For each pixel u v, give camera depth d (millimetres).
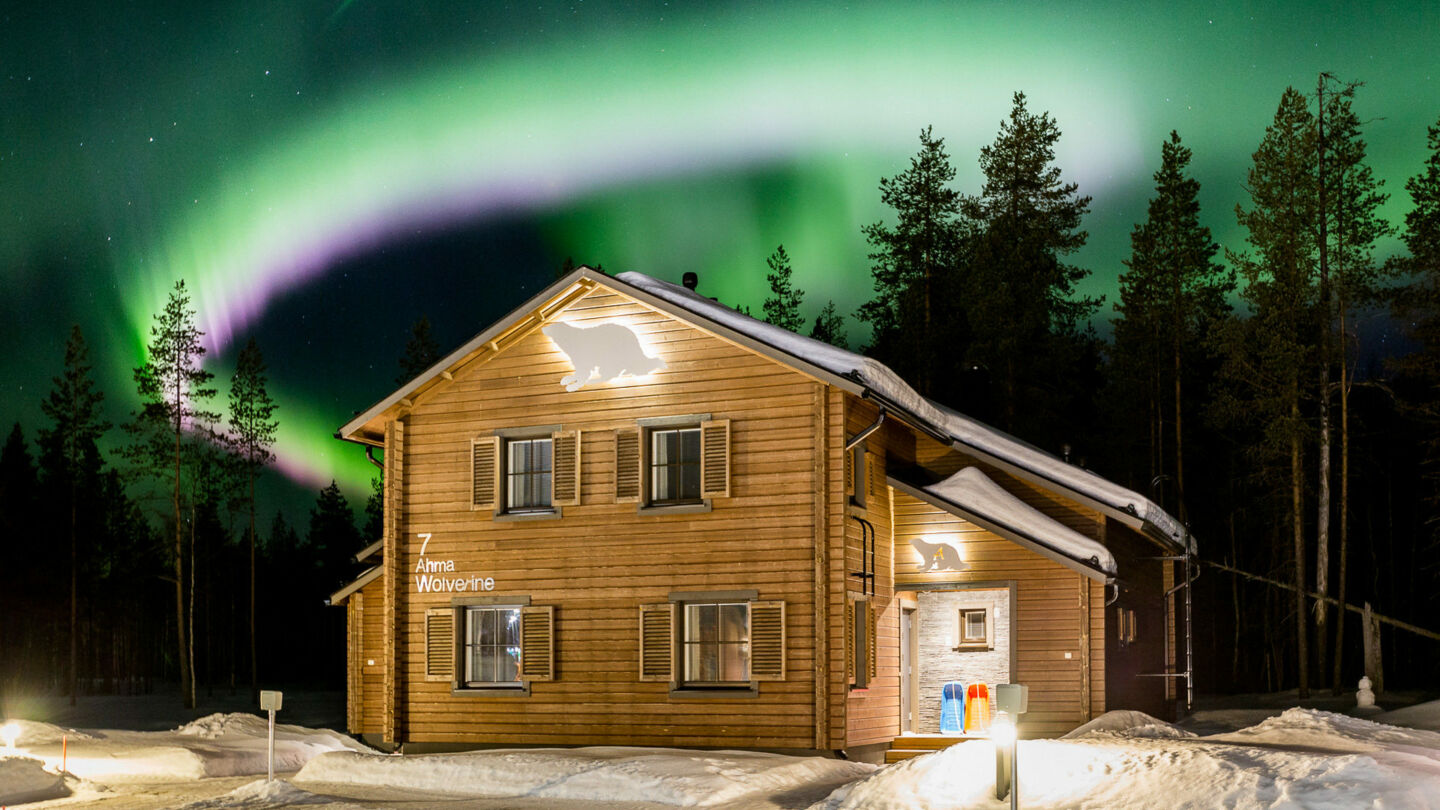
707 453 19047
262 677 80188
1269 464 41312
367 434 22000
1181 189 42188
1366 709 28969
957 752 13188
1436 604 48312
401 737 20625
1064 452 26188
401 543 21062
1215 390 38594
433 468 21094
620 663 19250
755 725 18250
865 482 19906
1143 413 45812
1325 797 10359
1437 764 11406
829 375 18234
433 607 20703
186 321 49094
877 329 47969
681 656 18953
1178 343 42000
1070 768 12359
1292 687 49406
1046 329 42656
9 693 63688
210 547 72812
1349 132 34125
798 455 18500
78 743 23656
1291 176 34000
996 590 21031
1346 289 34000
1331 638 48344
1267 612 47312
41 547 57062
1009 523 20812
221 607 77875
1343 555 34406
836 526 18188
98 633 71312
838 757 17750
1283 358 33906
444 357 20594
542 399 20422
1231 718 28047
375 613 26719
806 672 18031
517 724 19812
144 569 65188
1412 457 47625
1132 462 45969
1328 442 34594
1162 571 27547
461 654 20484
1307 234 34125
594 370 20062
